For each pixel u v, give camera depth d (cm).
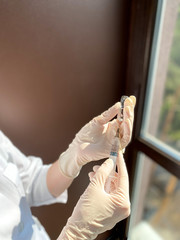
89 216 45
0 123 80
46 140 90
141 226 122
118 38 82
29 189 73
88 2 72
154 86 93
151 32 72
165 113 127
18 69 75
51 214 90
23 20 69
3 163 62
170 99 119
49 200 76
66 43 76
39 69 77
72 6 72
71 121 90
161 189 134
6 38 70
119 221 47
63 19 73
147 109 88
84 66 82
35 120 85
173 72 102
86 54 81
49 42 74
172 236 127
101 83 88
